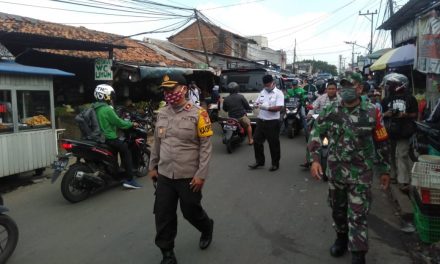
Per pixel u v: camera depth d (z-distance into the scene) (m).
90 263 4.18
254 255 4.26
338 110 3.85
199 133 3.89
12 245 4.27
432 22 7.14
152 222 5.34
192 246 4.50
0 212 4.14
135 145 7.59
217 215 5.52
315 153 4.00
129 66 13.61
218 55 28.83
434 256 4.16
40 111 8.02
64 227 5.23
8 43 10.59
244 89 13.60
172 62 19.31
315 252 4.31
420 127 5.57
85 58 12.78
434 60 7.05
